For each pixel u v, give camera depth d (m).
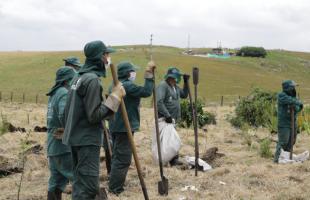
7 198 7.69
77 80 5.61
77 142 5.58
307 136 15.52
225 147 13.02
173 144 9.83
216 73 75.81
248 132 15.95
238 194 7.92
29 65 70.12
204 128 17.09
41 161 10.05
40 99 44.53
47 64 70.75
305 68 106.94
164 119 9.93
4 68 68.19
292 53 127.38
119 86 5.57
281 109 10.57
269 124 17.23
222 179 8.97
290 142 10.60
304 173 9.38
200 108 18.03
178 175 9.20
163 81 10.02
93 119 5.43
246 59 104.62
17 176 9.12
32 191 8.15
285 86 10.59
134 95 7.74
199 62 85.69
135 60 70.56
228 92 57.22
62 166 6.91
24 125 16.81
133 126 7.83
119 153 7.81
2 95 47.28
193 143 13.52
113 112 5.50
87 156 5.62
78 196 5.66
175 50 119.50
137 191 8.15
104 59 5.71
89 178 5.63
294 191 8.05
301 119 16.56
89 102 5.43
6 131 13.76
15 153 10.76
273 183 8.57
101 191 7.17
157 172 9.37
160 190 7.88
